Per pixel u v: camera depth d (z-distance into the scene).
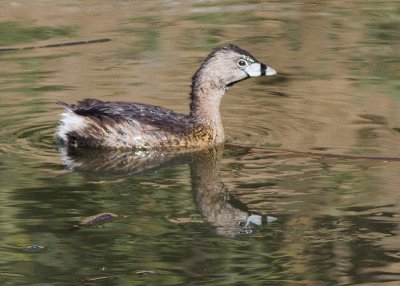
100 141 14.82
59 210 12.30
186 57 19.31
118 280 10.51
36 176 13.48
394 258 11.01
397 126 15.45
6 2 22.89
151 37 20.62
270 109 16.45
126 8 22.80
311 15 22.50
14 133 15.19
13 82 17.62
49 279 10.51
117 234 11.64
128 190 13.05
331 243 11.38
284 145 14.74
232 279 10.56
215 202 12.62
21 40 20.30
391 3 23.41
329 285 10.41
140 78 18.02
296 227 11.81
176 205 12.54
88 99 15.50
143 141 14.79
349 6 23.27
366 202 12.47
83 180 13.41
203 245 11.36
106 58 19.17
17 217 12.06
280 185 13.10
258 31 21.20
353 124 15.58
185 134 14.92
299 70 18.58
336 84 17.67
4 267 10.82
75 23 21.50
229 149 14.70
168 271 10.72
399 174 13.35
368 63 18.91
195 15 22.38
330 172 13.51
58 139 14.84
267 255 11.09
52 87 17.41
